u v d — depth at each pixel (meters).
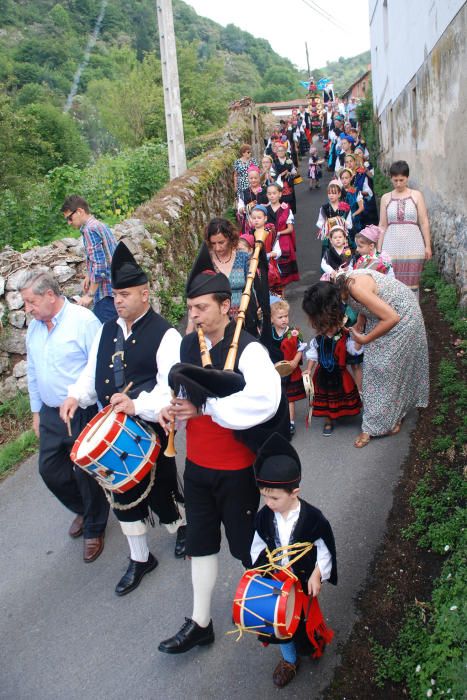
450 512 3.99
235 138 16.70
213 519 3.08
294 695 3.02
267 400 2.76
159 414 3.12
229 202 13.15
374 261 5.35
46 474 4.07
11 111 21.78
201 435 2.95
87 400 3.72
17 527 4.62
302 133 24.67
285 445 2.77
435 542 3.74
